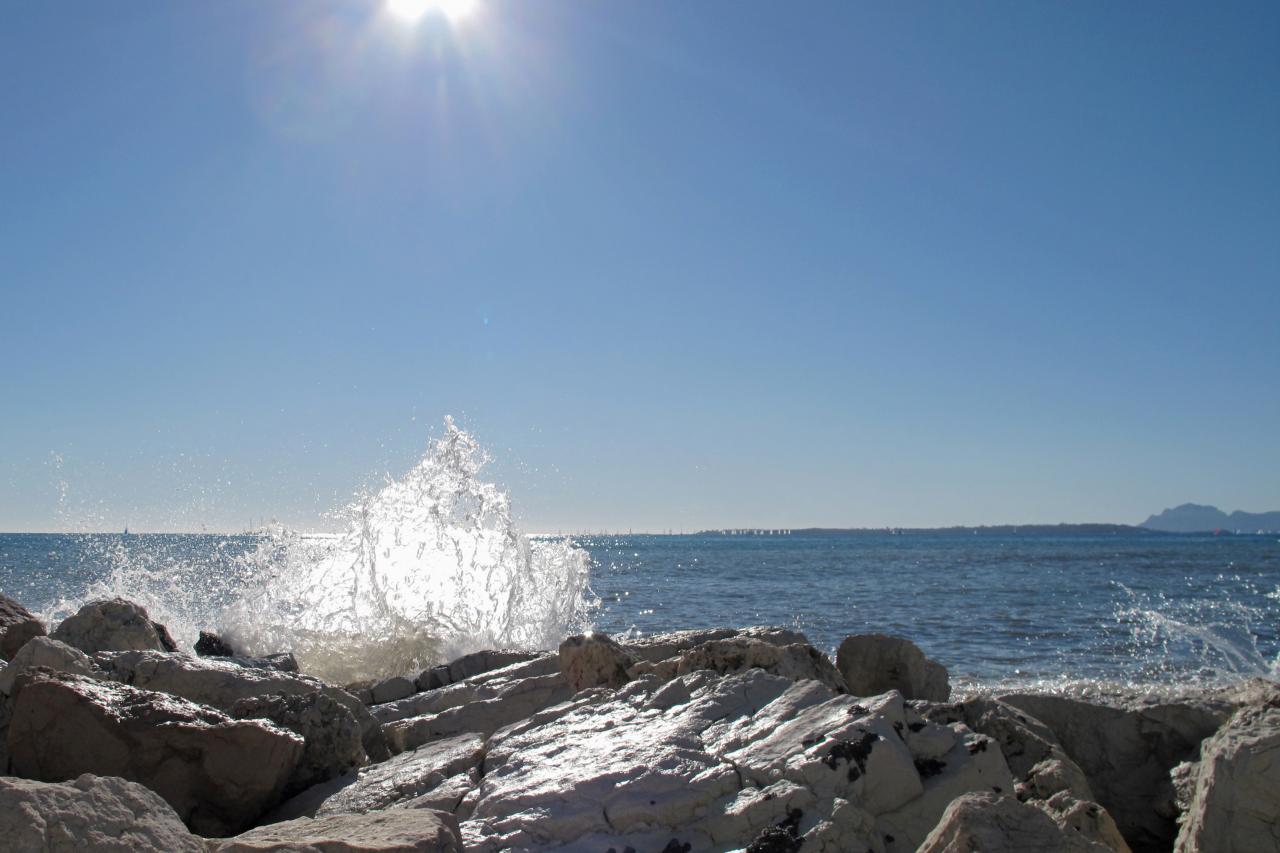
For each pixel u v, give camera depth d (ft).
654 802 15.98
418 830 14.06
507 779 17.95
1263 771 18.66
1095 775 27.86
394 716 27.86
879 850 15.43
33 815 11.25
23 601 79.05
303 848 13.04
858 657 32.42
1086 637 73.92
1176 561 235.81
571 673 25.95
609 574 179.73
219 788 19.40
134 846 11.65
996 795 14.10
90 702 19.97
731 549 404.57
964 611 96.22
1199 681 52.90
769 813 15.58
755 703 19.69
